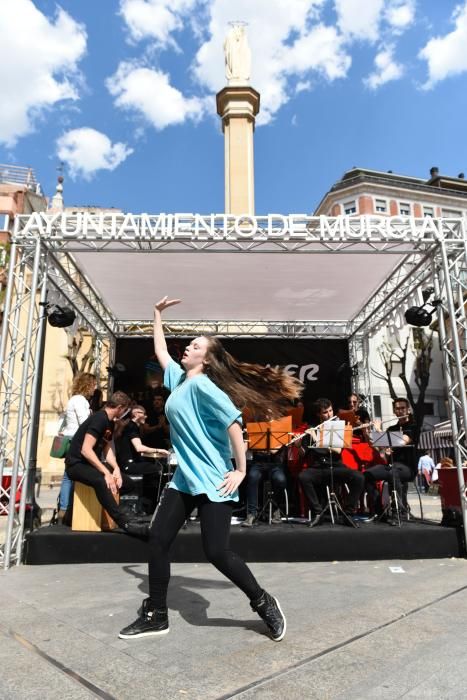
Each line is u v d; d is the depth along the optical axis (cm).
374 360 2709
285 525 551
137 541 484
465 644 258
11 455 585
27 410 572
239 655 242
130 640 263
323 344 1059
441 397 2869
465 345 580
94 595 360
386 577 416
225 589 369
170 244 605
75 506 507
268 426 551
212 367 281
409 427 605
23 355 533
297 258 716
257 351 1052
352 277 799
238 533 490
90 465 486
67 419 619
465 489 516
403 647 253
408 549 498
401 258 720
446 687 209
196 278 798
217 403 254
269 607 260
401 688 208
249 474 567
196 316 1013
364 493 675
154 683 213
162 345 315
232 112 1594
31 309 543
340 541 493
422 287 748
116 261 730
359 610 319
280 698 200
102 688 209
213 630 277
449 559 493
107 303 927
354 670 226
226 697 200
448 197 3878
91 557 483
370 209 3728
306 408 1022
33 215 563
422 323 720
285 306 950
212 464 257
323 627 284
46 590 379
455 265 591
